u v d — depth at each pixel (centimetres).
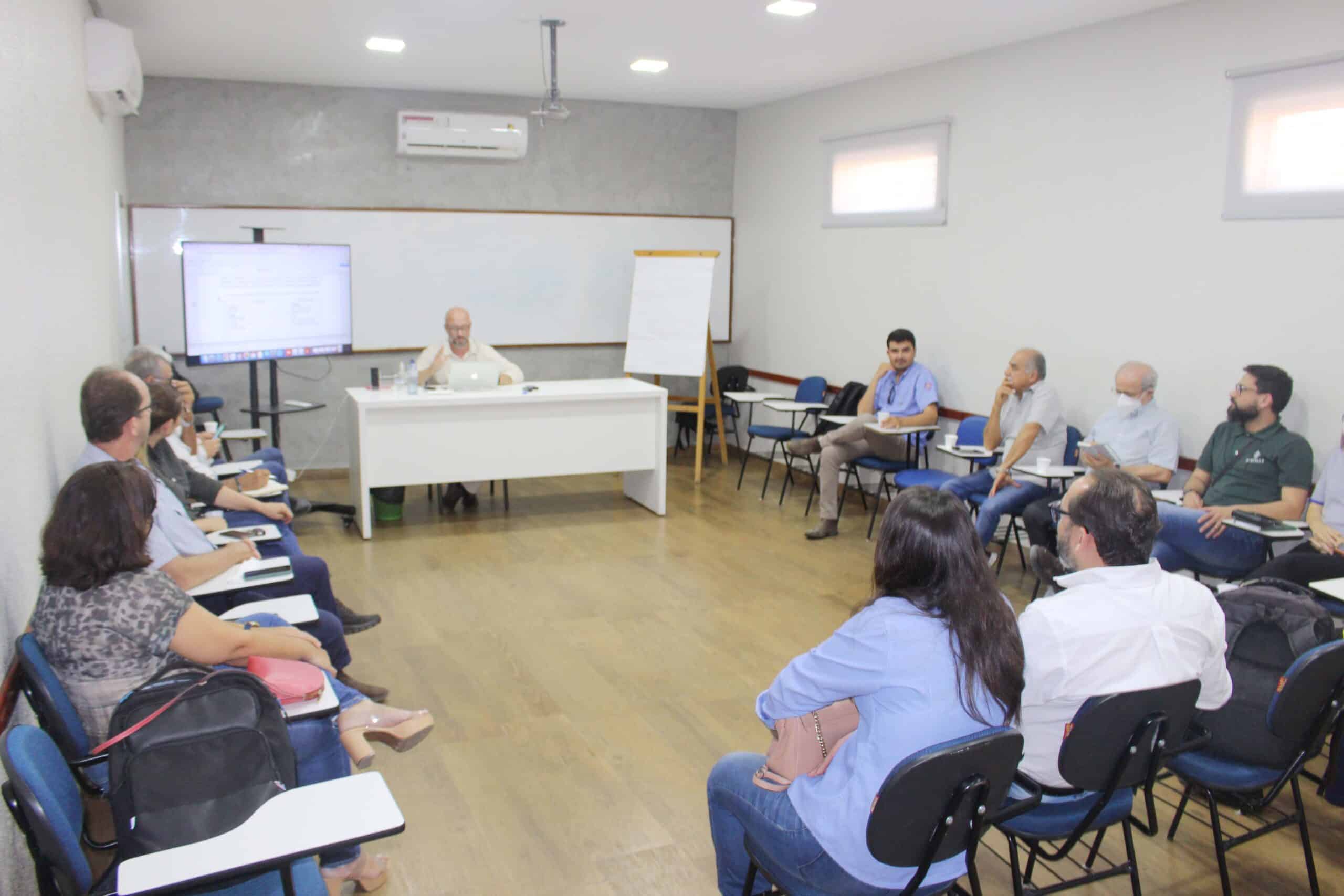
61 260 307
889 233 615
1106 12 445
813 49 532
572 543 521
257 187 652
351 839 135
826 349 685
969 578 154
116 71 402
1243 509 363
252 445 671
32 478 237
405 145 665
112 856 231
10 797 145
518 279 725
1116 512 187
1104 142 468
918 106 582
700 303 702
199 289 545
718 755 294
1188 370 436
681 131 758
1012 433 484
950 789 151
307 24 478
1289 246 392
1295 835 253
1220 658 193
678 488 663
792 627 400
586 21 471
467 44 524
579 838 250
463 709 322
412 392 536
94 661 188
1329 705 203
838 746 165
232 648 199
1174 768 216
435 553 498
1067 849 200
